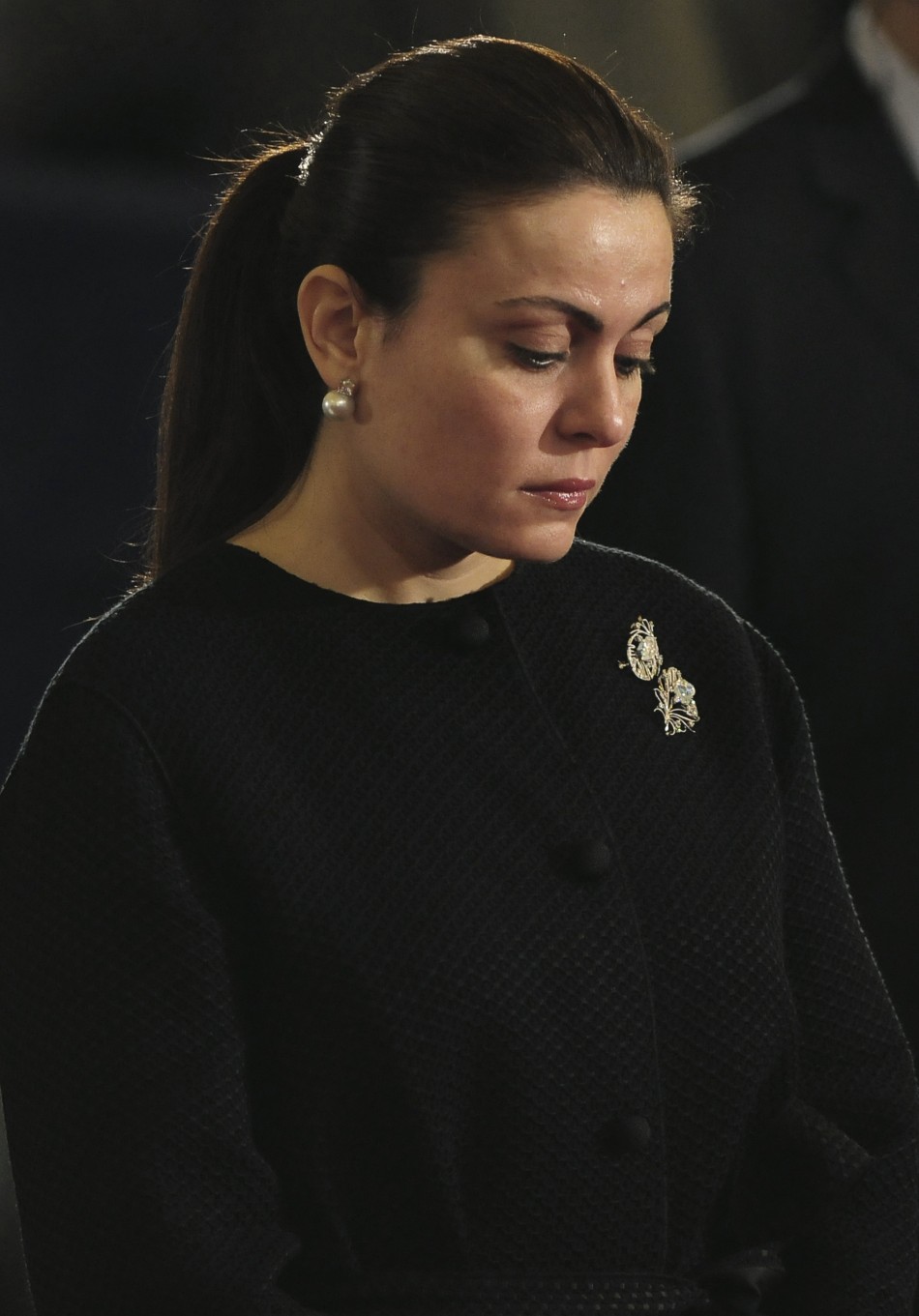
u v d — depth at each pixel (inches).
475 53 223.9
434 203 215.9
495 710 239.1
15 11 681.0
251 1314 209.2
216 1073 216.8
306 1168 223.1
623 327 217.3
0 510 629.9
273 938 221.9
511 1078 224.1
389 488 227.3
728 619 260.5
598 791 239.5
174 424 253.4
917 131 381.7
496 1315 223.8
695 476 370.9
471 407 217.2
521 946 227.3
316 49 695.7
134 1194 211.9
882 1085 255.8
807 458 371.9
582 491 223.9
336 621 236.8
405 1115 221.3
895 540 370.0
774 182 382.3
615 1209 229.9
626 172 216.2
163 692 224.8
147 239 653.3
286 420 245.8
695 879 240.1
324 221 228.1
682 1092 236.1
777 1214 248.4
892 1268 245.9
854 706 374.3
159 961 217.6
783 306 375.2
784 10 776.3
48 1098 219.6
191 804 222.5
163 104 693.3
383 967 221.5
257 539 243.8
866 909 372.5
